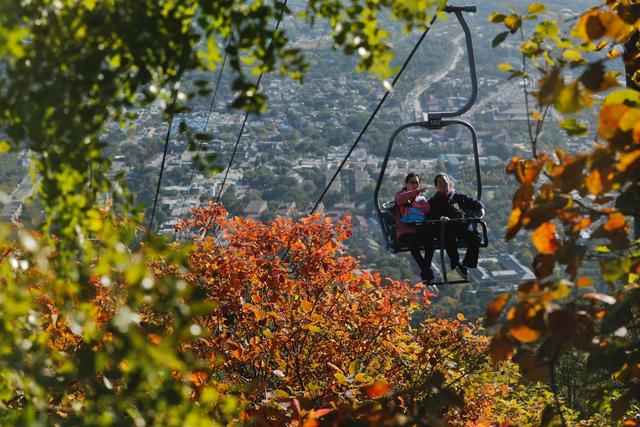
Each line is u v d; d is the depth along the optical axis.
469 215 17.77
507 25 6.39
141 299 4.69
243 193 157.62
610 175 5.14
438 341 18.67
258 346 15.52
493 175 173.12
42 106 4.74
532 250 132.00
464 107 17.55
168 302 4.65
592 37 5.38
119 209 5.51
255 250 18.44
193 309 4.70
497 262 126.88
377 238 138.38
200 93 5.52
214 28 5.55
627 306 5.82
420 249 18.03
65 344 6.86
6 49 4.67
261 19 5.50
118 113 5.62
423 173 178.88
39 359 4.75
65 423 4.81
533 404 23.05
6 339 4.61
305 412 7.35
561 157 5.75
